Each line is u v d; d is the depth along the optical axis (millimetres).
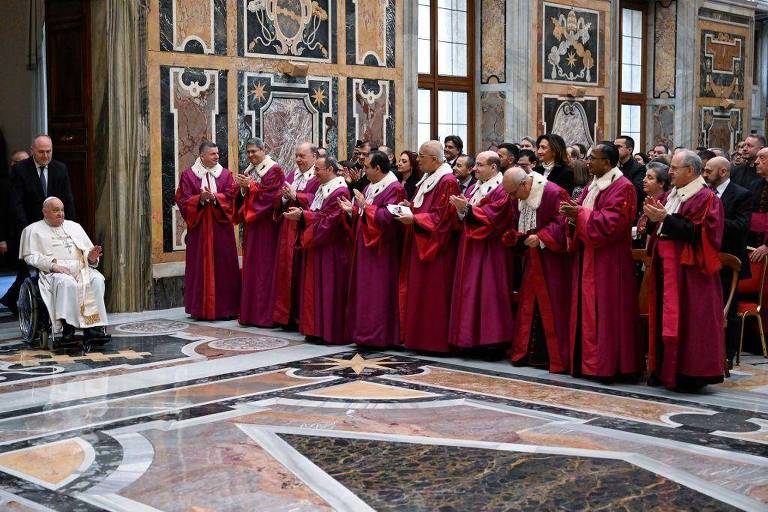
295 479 4641
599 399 6258
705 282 6336
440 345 7680
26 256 7844
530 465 4832
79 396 6332
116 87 9547
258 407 6020
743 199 7227
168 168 9992
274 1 10758
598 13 14391
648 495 4398
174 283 10156
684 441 5262
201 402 6152
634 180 9117
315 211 8320
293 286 8789
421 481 4598
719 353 6363
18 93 13023
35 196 8797
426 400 6195
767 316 7793
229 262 9570
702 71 16219
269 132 10797
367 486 4535
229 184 9625
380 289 7918
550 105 13656
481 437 5336
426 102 12820
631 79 15867
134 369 7172
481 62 13297
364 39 11633
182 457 5004
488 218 7273
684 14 15766
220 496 4410
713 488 4492
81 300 7805
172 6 9922
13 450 5152
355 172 9570
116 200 9680
